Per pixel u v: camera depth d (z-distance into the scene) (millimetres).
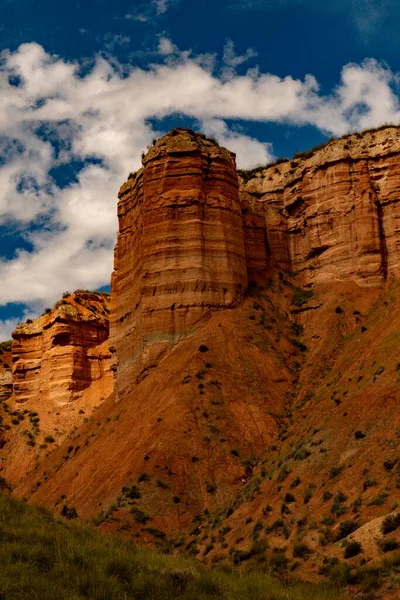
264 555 37312
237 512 46844
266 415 62344
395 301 68688
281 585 27484
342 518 36844
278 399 64688
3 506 29203
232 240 76750
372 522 32875
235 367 67188
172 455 58094
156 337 72375
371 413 46531
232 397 64000
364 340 65688
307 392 64688
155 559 25344
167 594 21891
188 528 51406
